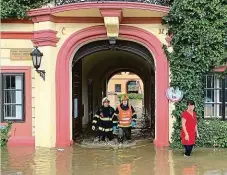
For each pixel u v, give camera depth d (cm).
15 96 1223
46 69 1177
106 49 1274
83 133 1559
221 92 1214
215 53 1159
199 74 1175
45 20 1171
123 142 1304
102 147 1209
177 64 1173
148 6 1102
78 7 1097
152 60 1259
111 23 1109
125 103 1343
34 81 1211
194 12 1134
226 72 1193
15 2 1154
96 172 882
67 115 1214
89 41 1232
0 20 1178
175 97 1176
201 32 1142
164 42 1193
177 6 1132
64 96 1209
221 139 1177
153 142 1266
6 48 1210
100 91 2520
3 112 1218
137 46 1267
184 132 1050
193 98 1173
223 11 1148
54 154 1089
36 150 1147
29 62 1212
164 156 1058
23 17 1172
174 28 1165
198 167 924
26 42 1208
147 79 2288
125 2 1081
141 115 2700
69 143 1217
